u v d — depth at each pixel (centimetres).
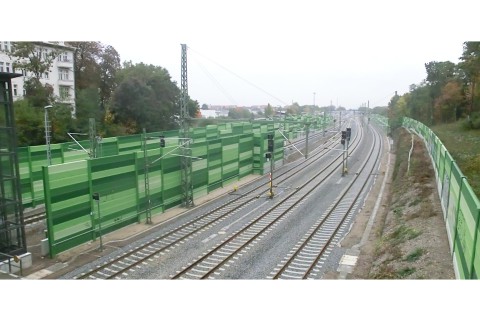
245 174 3775
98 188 1994
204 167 2977
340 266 1692
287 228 2186
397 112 9475
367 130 10219
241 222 2286
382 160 4906
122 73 6394
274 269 1658
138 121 5744
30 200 2573
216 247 1881
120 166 2130
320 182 3528
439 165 2344
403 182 2872
